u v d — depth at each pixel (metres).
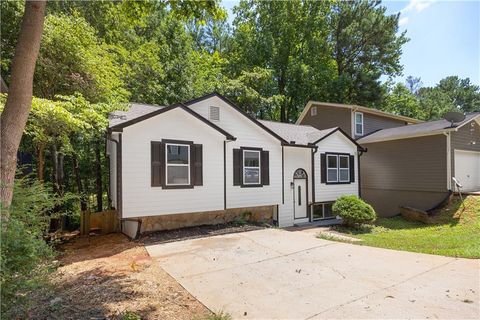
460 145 13.72
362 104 24.42
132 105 10.27
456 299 3.88
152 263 5.79
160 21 18.39
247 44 24.59
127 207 7.93
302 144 12.01
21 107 3.72
